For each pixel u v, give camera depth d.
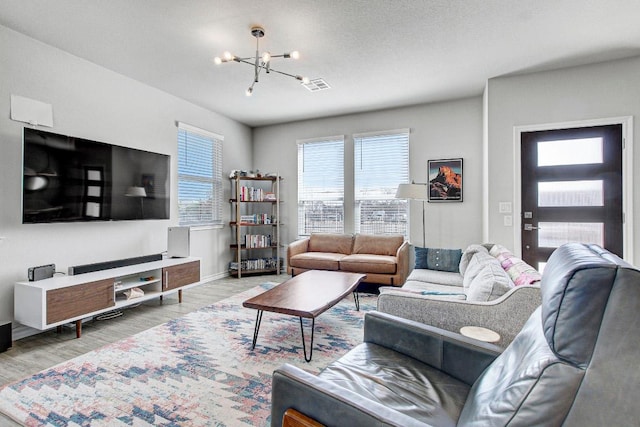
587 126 3.43
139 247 3.87
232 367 2.25
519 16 2.58
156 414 1.74
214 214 5.14
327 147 5.47
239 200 5.22
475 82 3.96
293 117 5.44
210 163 5.05
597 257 0.87
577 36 2.88
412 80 3.89
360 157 5.23
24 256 2.84
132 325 3.06
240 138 5.73
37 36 2.86
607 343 0.71
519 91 3.69
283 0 2.38
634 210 3.27
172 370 2.21
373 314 1.71
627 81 3.29
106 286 3.00
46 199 2.82
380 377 1.36
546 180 3.62
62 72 3.11
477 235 4.53
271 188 5.84
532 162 3.67
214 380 2.08
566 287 0.77
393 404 1.18
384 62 3.41
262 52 3.15
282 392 1.09
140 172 3.71
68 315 2.68
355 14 2.56
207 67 3.50
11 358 2.40
